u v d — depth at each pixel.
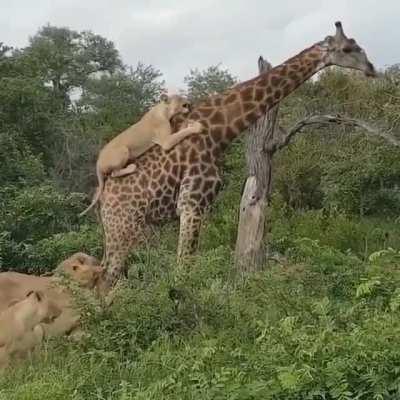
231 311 9.05
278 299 8.91
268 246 13.70
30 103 22.89
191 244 11.74
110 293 9.52
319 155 22.77
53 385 7.59
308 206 22.98
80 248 14.30
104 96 37.44
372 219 20.33
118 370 7.95
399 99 19.16
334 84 24.05
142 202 11.85
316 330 7.46
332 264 10.35
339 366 6.50
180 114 12.10
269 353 7.00
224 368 6.92
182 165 11.89
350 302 9.00
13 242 14.59
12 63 24.47
